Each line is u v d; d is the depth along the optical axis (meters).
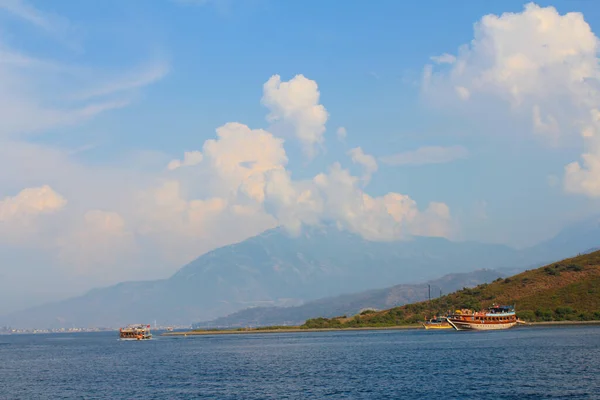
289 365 130.75
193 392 93.88
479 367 110.19
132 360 165.75
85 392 98.94
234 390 94.62
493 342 166.50
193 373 121.31
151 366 142.12
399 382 96.44
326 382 100.00
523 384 88.75
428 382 95.00
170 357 171.88
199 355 175.62
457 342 174.75
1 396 97.19
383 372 109.94
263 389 94.69
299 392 90.56
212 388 97.50
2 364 168.62
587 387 84.69
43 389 104.44
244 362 143.25
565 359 116.19
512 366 109.25
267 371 120.06
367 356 143.75
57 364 161.75
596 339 158.50
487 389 85.88
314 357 149.00
